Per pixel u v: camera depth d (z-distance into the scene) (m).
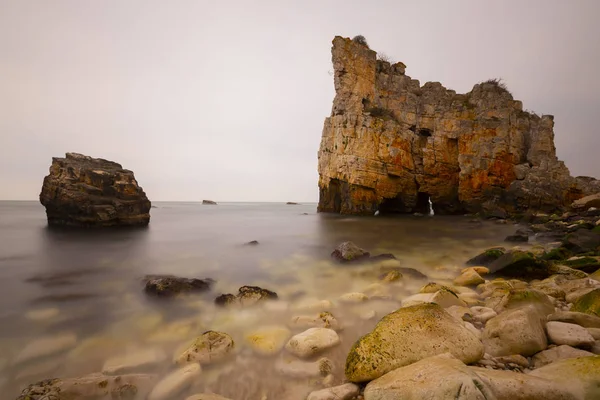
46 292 8.84
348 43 34.78
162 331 6.05
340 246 13.09
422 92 37.62
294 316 6.55
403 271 9.83
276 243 17.95
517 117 33.91
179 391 4.14
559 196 28.50
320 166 40.12
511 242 16.38
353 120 33.47
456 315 6.05
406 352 4.17
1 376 4.64
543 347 4.45
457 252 14.22
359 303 7.30
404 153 35.12
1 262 12.84
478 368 3.63
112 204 21.41
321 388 4.19
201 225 29.55
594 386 3.02
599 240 11.70
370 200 33.94
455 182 35.25
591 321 4.95
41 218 33.31
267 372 4.59
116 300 8.09
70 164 21.36
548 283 7.79
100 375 4.53
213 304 7.53
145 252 15.05
